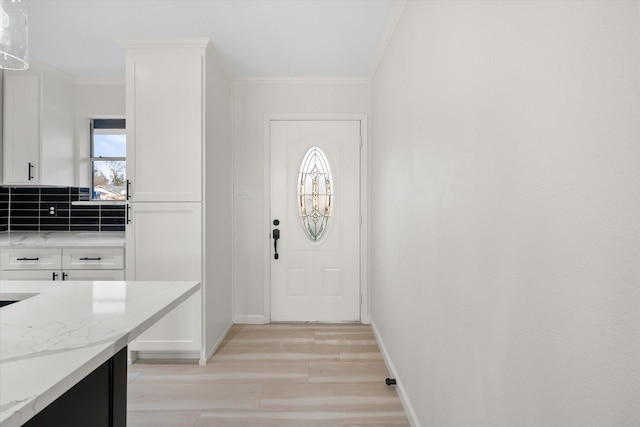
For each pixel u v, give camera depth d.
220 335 3.01
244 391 2.22
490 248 1.00
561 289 0.70
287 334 3.19
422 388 1.70
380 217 2.89
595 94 0.62
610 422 0.58
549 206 0.74
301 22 2.44
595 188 0.61
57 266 2.79
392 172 2.40
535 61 0.79
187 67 2.61
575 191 0.66
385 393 2.21
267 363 2.62
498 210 0.96
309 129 3.47
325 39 2.68
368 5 2.23
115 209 3.53
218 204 2.96
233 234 3.45
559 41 0.71
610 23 0.58
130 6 2.25
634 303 0.54
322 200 3.49
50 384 0.63
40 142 3.06
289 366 2.57
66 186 3.31
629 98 0.55
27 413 0.56
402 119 2.11
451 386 1.31
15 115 3.04
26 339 0.84
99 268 2.78
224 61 3.06
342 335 3.16
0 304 1.26
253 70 3.26
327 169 3.49
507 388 0.91
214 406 2.06
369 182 3.46
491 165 1.00
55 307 1.09
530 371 0.81
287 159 3.48
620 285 0.56
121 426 1.16
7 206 3.49
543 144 0.76
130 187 2.63
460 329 1.23
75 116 3.42
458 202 1.24
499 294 0.95
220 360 2.67
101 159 3.53
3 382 0.63
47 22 2.43
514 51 0.88
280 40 2.69
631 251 0.54
